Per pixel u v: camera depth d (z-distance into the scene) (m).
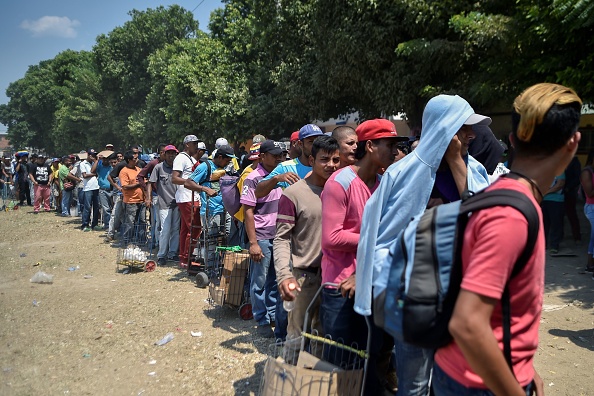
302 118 18.89
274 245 3.61
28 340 5.08
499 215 1.47
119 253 8.30
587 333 4.86
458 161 2.49
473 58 11.12
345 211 2.93
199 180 7.21
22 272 8.13
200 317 5.74
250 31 21.09
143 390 3.98
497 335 1.54
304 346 2.90
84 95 48.25
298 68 17.06
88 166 13.07
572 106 1.55
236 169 7.85
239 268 5.70
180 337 5.11
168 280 7.43
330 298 2.92
